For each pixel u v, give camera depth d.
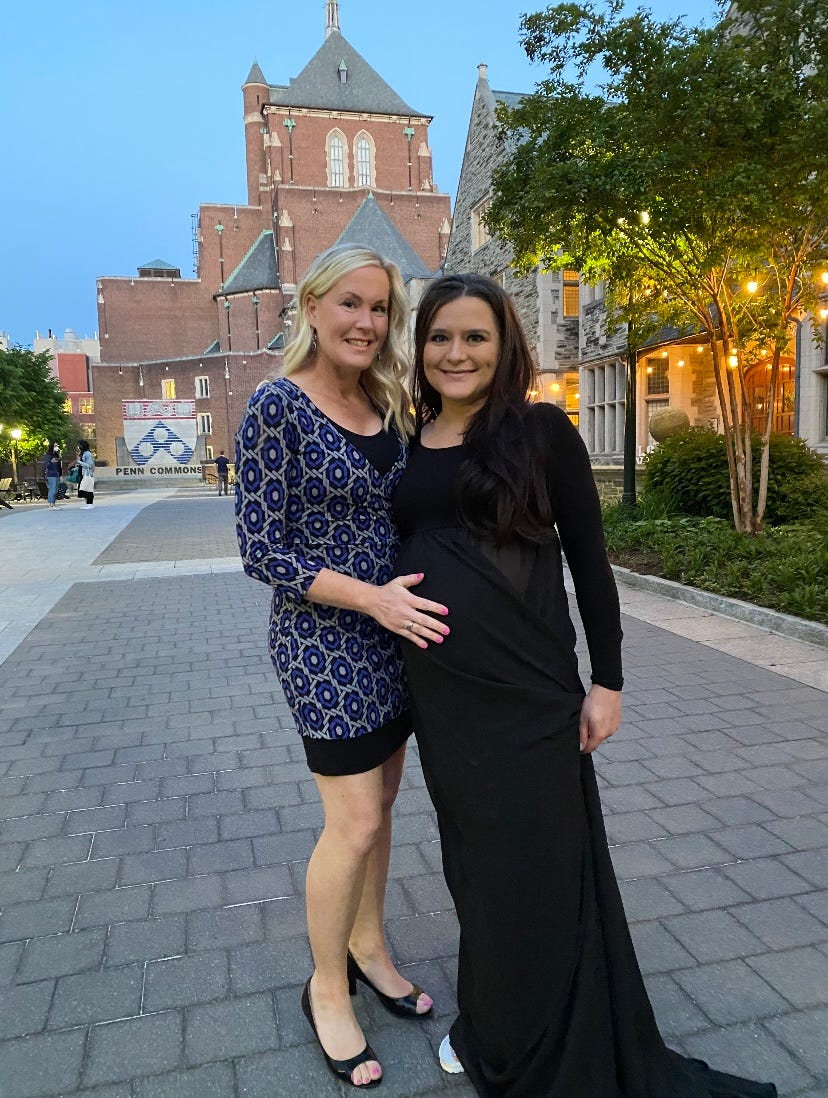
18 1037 1.93
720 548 7.59
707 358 13.90
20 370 31.39
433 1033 1.96
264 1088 1.78
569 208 7.06
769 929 2.31
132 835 2.97
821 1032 1.91
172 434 51.97
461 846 1.61
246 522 1.62
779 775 3.34
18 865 2.76
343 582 1.59
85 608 7.33
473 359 1.61
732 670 4.80
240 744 3.89
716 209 6.44
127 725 4.18
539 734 1.53
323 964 1.84
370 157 58.19
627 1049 1.59
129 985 2.12
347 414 1.74
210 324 63.38
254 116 62.03
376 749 1.73
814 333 8.16
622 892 2.52
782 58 6.50
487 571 1.54
